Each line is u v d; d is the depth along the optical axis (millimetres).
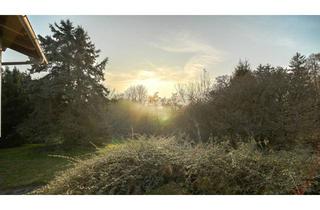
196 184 3068
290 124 7137
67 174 3764
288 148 6633
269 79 7867
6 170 8461
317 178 2846
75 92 13008
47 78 13172
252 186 2854
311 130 7020
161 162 3385
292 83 7730
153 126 11797
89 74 14062
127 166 3418
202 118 8570
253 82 8016
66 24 13625
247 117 7453
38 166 9031
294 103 7449
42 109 13039
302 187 2715
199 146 3740
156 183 3256
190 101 9930
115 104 15047
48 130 12938
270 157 3211
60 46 13438
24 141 14953
